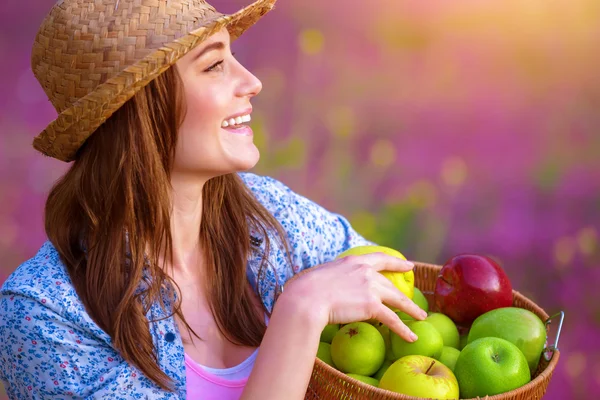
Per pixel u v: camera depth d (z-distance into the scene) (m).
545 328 2.04
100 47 1.95
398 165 5.71
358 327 2.00
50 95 2.12
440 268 2.40
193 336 2.26
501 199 5.45
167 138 2.09
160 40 1.94
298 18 5.96
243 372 2.24
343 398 1.83
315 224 2.66
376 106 5.87
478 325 2.05
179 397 2.08
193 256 2.34
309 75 5.94
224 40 2.09
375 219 5.62
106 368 2.03
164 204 2.12
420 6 5.76
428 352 1.98
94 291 2.06
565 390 4.73
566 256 5.20
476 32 5.72
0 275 5.45
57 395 1.99
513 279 5.23
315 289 1.97
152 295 2.13
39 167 5.68
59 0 2.09
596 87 5.43
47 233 2.18
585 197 5.30
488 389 1.84
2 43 5.79
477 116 5.62
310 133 5.86
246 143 2.19
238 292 2.34
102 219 2.10
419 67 5.84
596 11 5.48
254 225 2.47
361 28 5.94
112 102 1.93
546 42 5.47
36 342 1.98
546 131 5.50
